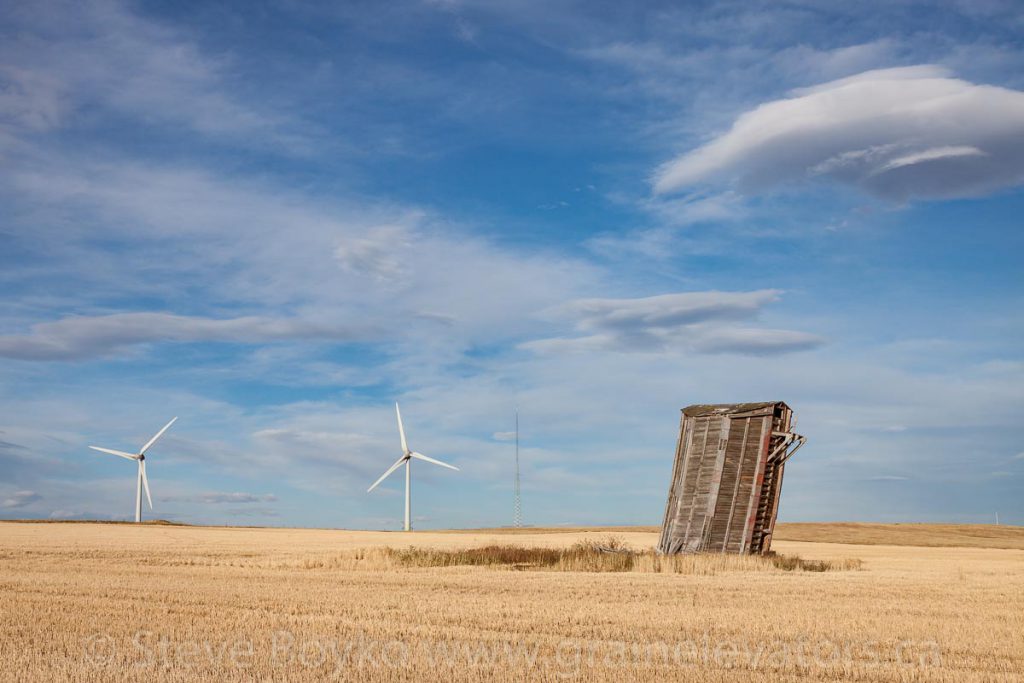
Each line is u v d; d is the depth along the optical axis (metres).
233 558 45.53
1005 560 52.81
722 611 22.70
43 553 48.06
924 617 21.72
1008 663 16.14
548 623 20.45
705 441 47.59
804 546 76.94
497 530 113.69
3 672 15.00
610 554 42.69
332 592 27.17
